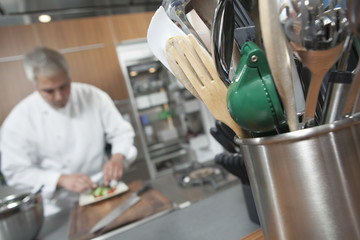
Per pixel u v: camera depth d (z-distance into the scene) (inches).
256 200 10.1
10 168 50.2
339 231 8.2
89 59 92.0
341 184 8.1
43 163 56.1
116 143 56.7
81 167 57.7
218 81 10.7
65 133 55.2
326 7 7.6
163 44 11.5
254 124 8.6
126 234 21.6
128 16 96.1
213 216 21.4
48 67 43.7
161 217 23.8
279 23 6.9
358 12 6.5
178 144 103.0
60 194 49.4
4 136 52.1
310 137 7.9
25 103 54.1
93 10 39.4
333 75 8.0
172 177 45.7
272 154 8.6
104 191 39.4
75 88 57.6
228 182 36.0
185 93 102.1
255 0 9.5
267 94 8.1
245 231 17.8
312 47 7.3
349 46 8.3
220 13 9.4
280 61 7.2
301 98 9.3
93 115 57.5
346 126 8.0
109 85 93.7
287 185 8.5
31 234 26.4
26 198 27.0
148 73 102.2
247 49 8.5
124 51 95.4
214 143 102.5
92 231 26.7
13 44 84.4
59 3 35.6
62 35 89.5
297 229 8.6
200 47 10.6
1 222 24.5
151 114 102.8
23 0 32.8
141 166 94.2
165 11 11.8
